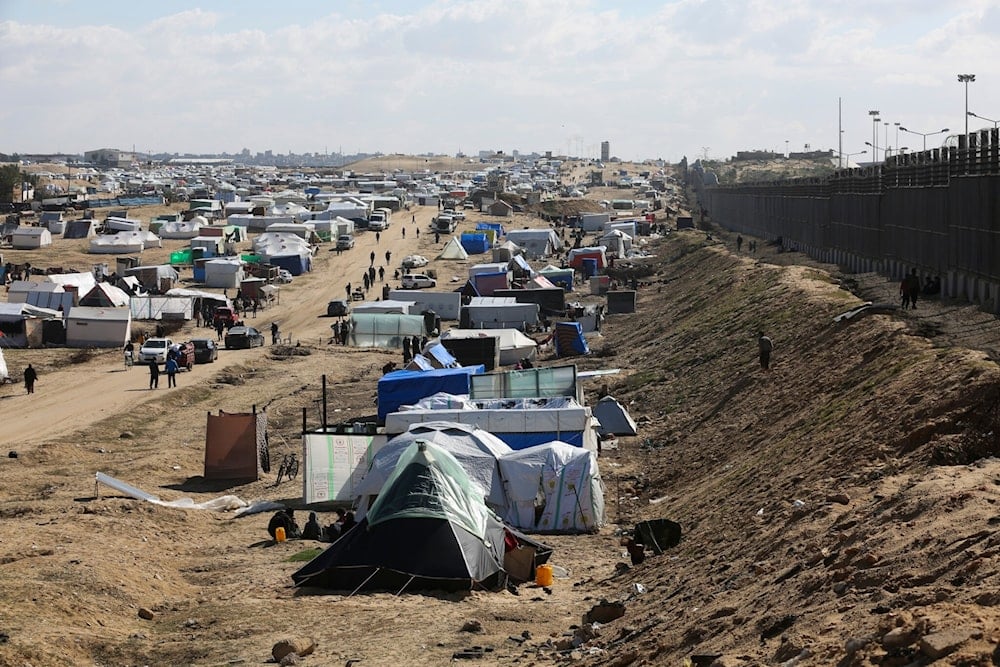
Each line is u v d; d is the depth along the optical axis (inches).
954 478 717.9
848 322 1579.7
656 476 1364.4
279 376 2476.6
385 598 871.7
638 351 2390.5
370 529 928.3
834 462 943.0
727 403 1549.0
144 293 3683.6
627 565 968.3
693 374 1877.5
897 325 1385.3
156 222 5684.1
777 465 1089.4
